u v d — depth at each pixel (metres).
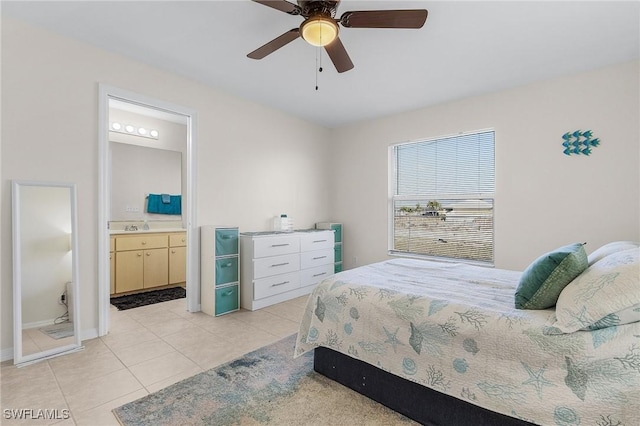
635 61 2.73
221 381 1.94
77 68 2.50
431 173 4.14
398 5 2.04
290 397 1.78
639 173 2.73
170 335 2.68
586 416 1.15
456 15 2.11
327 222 4.93
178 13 2.15
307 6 1.70
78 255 2.49
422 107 4.06
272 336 2.67
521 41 2.44
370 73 3.04
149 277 4.18
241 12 2.13
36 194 2.31
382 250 4.52
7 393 1.80
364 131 4.69
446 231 4.00
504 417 1.34
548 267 1.48
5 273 2.19
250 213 3.89
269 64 2.90
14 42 2.22
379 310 1.75
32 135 2.30
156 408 1.67
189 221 3.33
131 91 2.80
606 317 1.21
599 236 2.92
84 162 2.54
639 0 1.93
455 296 1.76
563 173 3.09
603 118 2.88
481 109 3.60
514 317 1.40
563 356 1.22
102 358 2.24
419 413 1.58
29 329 2.26
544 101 3.18
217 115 3.51
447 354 1.49
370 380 1.78
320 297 2.04
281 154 4.29
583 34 2.33
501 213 3.48
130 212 4.43
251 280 3.41
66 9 2.11
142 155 4.54
